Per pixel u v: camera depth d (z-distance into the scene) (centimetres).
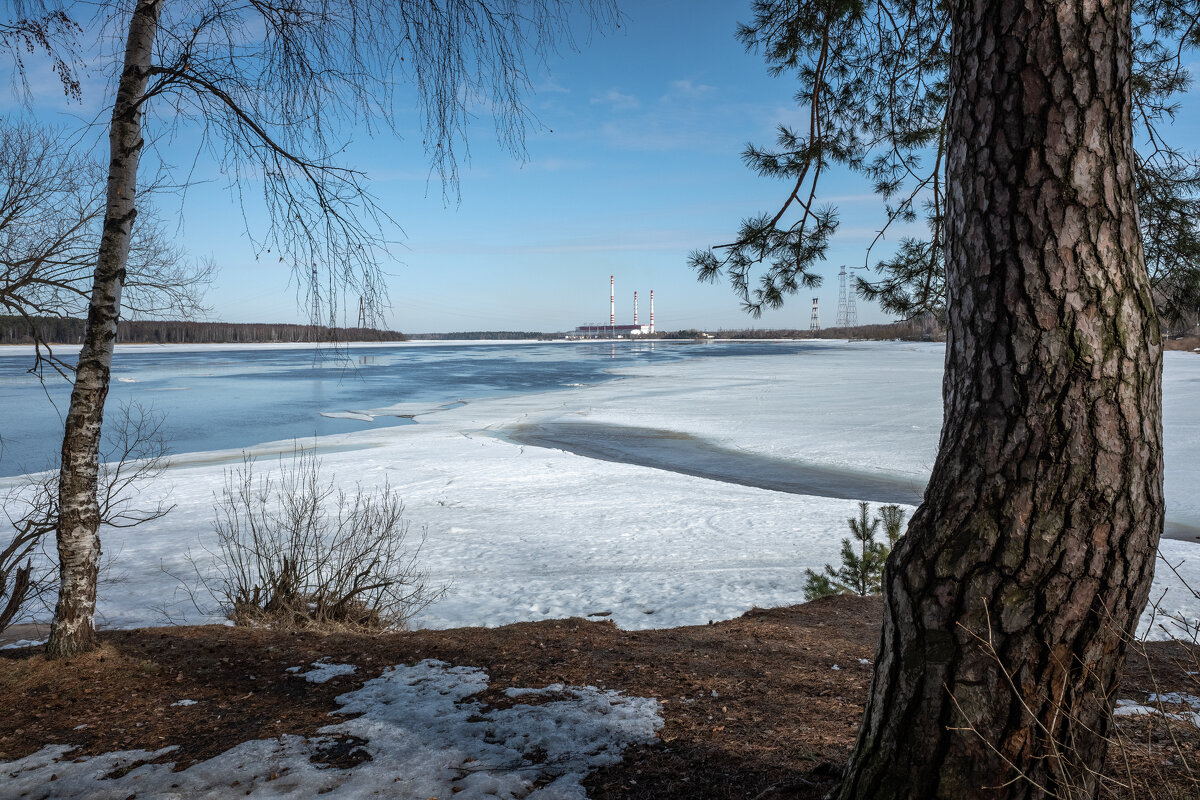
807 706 381
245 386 6116
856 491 1839
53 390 4972
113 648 484
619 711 371
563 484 1745
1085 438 173
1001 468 179
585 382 6266
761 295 464
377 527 875
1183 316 390
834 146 477
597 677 440
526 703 386
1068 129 174
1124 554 175
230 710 387
